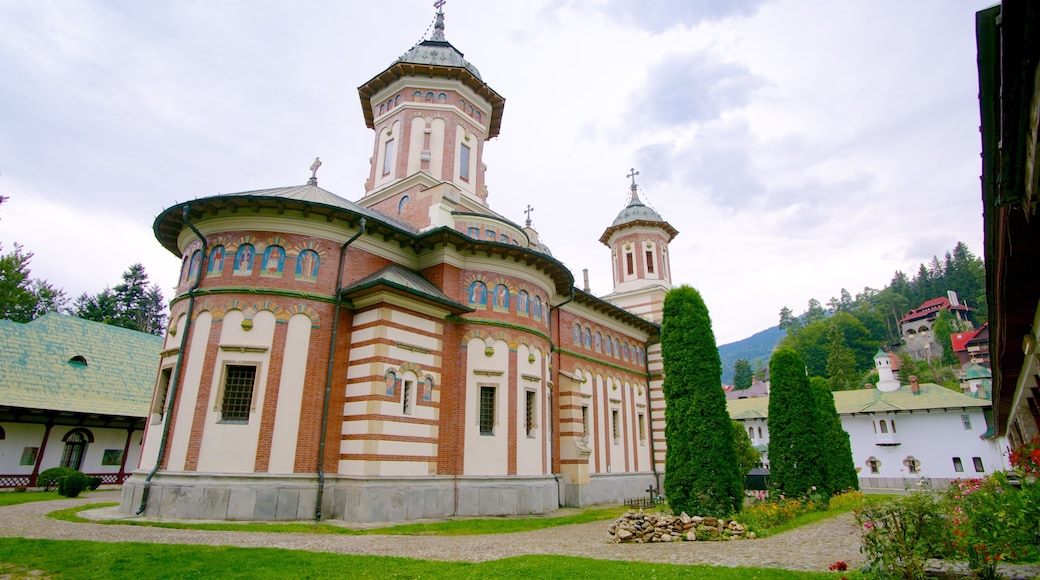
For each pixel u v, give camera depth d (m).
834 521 19.66
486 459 22.41
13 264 43.78
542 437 24.72
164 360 20.47
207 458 18.16
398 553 12.83
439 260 23.78
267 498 18.00
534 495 23.19
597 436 32.84
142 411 34.94
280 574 10.35
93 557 11.23
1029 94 5.04
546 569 10.60
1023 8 4.31
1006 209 7.21
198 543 13.25
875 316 136.00
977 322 120.81
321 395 19.77
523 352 24.69
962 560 9.68
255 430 18.61
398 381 20.23
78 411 31.44
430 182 29.39
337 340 20.55
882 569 9.31
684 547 14.06
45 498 23.92
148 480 18.06
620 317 37.25
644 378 39.72
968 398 52.91
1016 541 9.88
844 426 58.72
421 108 31.69
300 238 20.91
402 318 20.89
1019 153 5.88
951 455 52.47
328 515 18.75
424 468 20.34
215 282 20.08
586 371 33.12
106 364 36.16
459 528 17.55
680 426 20.02
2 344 31.89
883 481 55.03
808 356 118.94
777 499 25.14
